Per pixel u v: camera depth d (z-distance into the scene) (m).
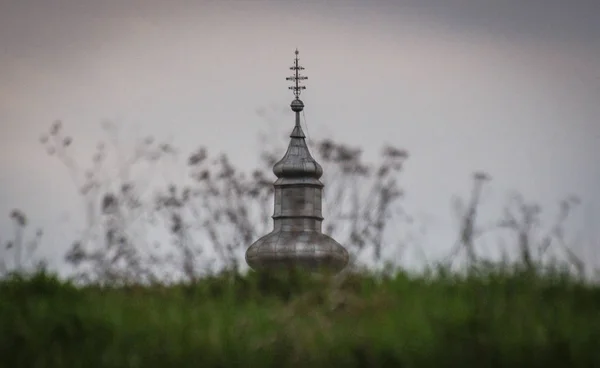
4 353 58.06
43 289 68.62
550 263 68.31
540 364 55.44
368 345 55.94
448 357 55.34
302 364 55.28
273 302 64.88
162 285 71.12
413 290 65.19
